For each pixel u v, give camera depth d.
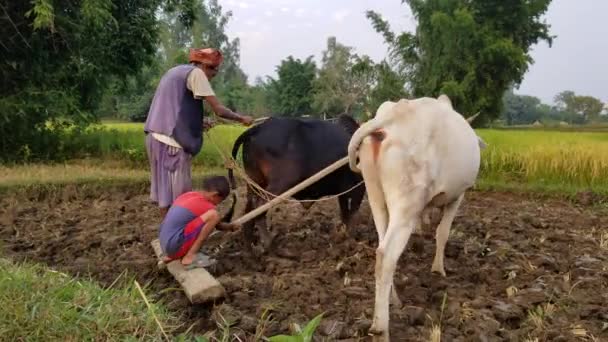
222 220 5.48
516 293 4.93
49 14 12.56
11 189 9.99
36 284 4.28
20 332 3.63
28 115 13.83
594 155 12.76
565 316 4.46
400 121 4.25
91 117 15.49
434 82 33.28
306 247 6.58
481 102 31.66
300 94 52.94
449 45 32.03
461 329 4.27
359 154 4.48
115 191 10.85
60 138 15.52
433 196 4.34
